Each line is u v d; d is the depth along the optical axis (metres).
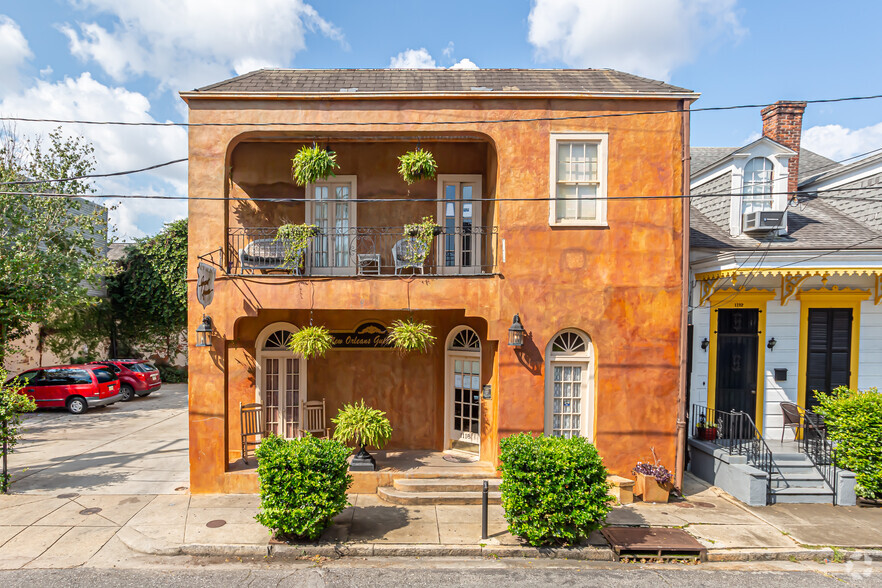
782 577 6.07
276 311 10.00
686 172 8.54
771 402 9.90
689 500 8.23
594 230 8.52
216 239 8.33
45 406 15.36
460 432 9.81
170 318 21.64
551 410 8.70
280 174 9.94
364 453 8.72
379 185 10.00
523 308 8.46
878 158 10.19
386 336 10.11
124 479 9.07
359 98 8.26
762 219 9.66
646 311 8.55
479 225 9.91
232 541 6.59
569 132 8.47
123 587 5.62
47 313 15.29
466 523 7.29
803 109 10.93
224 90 8.38
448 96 8.30
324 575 5.98
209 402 8.30
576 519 6.44
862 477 8.02
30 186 14.13
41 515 7.45
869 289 9.87
